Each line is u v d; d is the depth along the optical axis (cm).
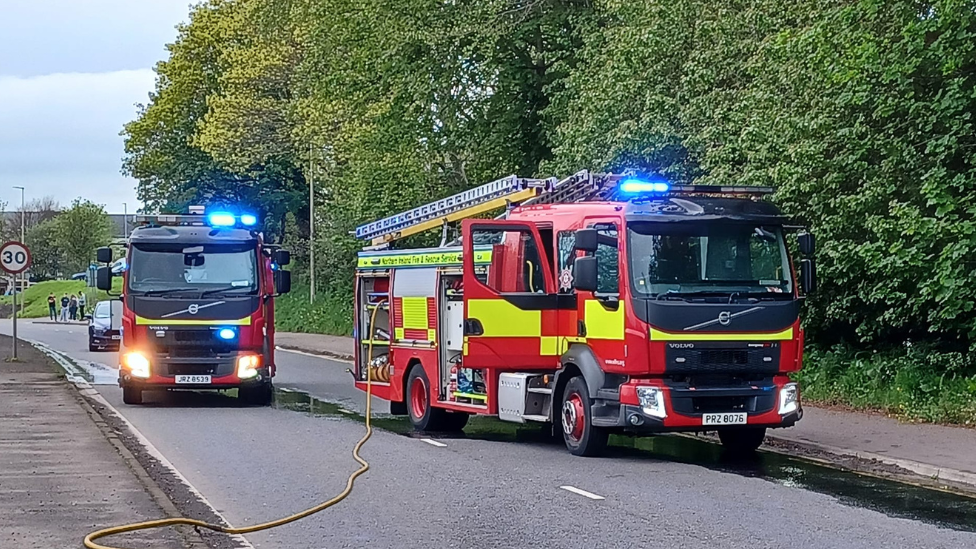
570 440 1362
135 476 1133
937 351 1802
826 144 1744
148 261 1947
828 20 1681
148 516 938
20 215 10606
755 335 1284
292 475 1223
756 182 1833
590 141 2372
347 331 4550
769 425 1304
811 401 1827
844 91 1683
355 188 3622
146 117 6122
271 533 922
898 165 1678
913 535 902
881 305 1870
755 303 1287
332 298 5056
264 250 2033
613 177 1505
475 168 3466
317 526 948
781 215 1338
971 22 1532
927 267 1619
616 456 1366
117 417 1798
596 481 1172
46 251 9988
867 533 909
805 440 1423
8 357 3038
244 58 4866
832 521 957
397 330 1711
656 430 1282
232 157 4881
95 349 3866
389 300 1742
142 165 6262
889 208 1656
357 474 1215
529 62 3344
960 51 1535
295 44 4681
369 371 1800
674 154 2216
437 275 1586
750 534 904
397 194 3450
